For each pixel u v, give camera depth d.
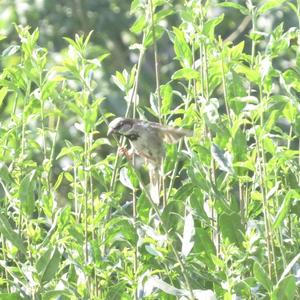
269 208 11.32
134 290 10.93
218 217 11.22
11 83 11.72
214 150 10.95
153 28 11.48
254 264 10.47
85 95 11.38
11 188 12.08
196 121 11.73
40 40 23.06
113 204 11.42
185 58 11.88
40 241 11.89
